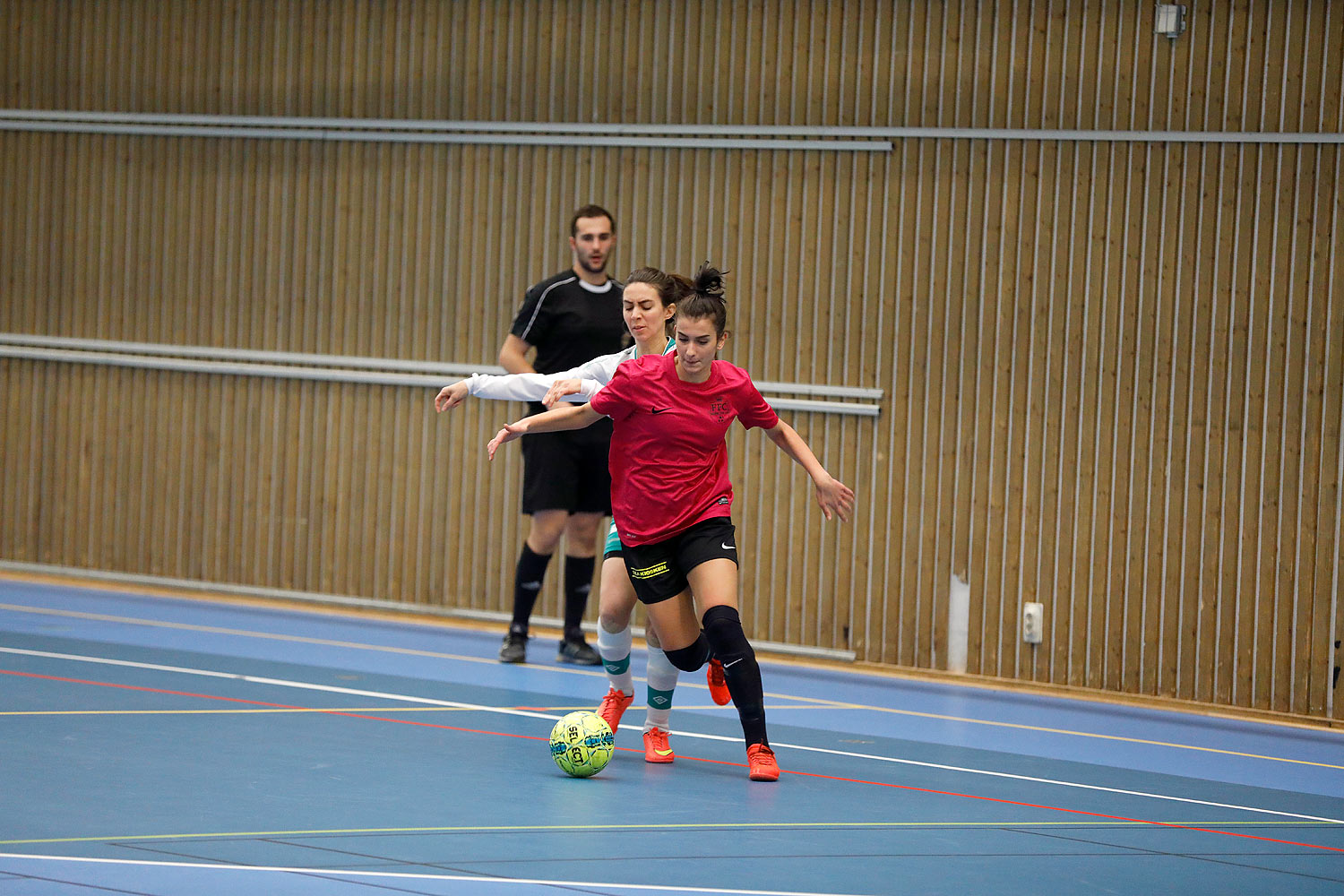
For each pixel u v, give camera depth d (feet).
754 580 62.03
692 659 37.55
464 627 66.33
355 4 67.82
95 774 34.30
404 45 67.15
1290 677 53.88
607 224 53.47
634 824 31.48
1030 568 57.67
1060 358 57.11
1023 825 33.35
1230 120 54.60
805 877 27.71
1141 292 55.88
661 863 28.25
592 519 56.13
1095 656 56.70
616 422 37.22
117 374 72.43
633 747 40.96
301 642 59.06
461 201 66.49
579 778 36.35
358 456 68.49
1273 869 30.14
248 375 70.28
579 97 64.54
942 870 28.84
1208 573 55.06
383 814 31.48
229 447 70.64
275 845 28.50
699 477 36.73
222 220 70.38
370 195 67.92
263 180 69.62
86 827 29.45
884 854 29.94
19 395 73.97
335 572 69.05
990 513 58.29
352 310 68.44
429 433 67.26
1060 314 57.06
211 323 70.85
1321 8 53.21
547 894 25.68
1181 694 55.47
